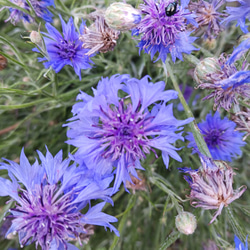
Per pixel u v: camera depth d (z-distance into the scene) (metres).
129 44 0.21
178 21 0.13
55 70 0.16
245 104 0.14
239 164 0.22
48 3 0.18
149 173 0.17
